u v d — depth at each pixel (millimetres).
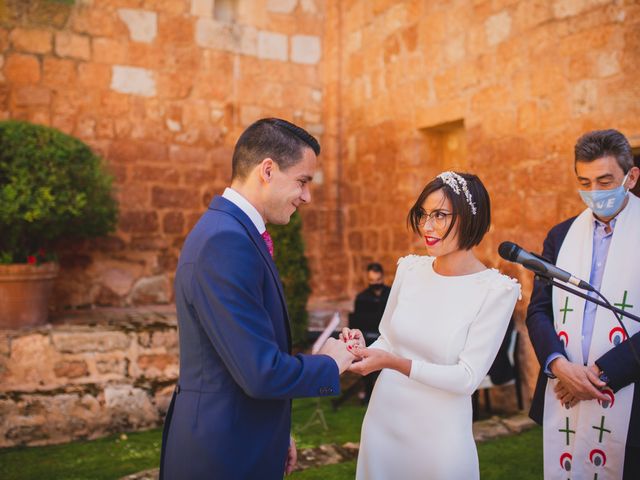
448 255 2035
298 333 5848
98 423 4309
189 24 7004
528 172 4781
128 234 6730
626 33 4043
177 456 1578
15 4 6238
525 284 4773
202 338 1565
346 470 3529
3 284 4637
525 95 4812
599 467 2146
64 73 6453
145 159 6820
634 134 3994
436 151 6223
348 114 7332
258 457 1594
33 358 4391
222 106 7195
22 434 4098
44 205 4684
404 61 6277
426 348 1965
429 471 1904
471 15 5367
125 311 6223
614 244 2229
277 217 1711
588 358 2205
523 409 4734
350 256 7340
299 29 7586
